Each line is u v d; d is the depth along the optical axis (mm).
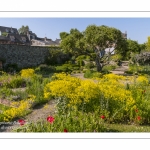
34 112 6410
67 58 25484
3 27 39969
